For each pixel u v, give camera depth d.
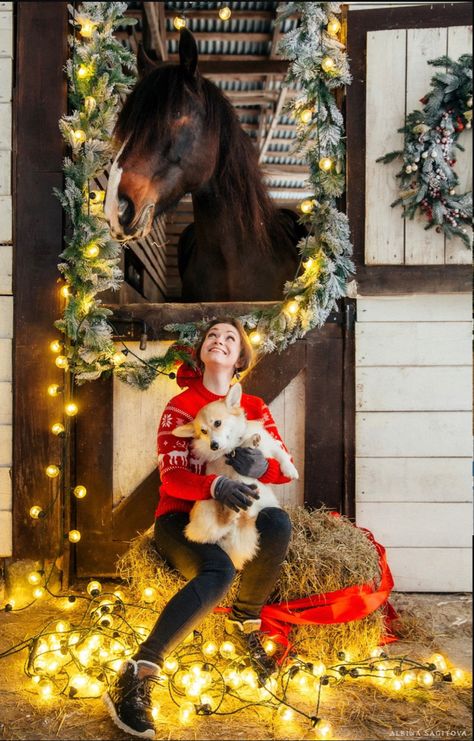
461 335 2.65
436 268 2.63
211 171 2.73
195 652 1.97
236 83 6.19
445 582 2.63
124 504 2.71
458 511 2.64
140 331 2.67
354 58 2.66
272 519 1.86
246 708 1.76
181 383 2.23
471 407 2.64
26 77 2.63
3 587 2.63
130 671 1.64
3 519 2.63
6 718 1.70
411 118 2.57
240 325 2.17
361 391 2.66
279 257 3.06
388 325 2.66
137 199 2.51
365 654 2.04
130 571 2.15
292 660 1.95
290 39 2.55
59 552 2.61
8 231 2.65
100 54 2.65
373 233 2.64
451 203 2.55
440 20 2.62
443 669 1.95
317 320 2.54
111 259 2.64
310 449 2.68
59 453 2.62
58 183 2.63
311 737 1.62
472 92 2.48
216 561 1.79
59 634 2.06
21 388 2.62
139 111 2.54
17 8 2.64
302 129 2.69
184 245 4.12
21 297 2.63
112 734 1.63
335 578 2.02
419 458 2.65
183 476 1.87
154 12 4.55
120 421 2.73
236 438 1.90
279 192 8.79
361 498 2.66
